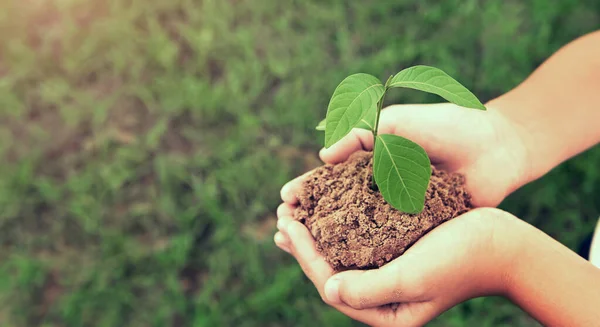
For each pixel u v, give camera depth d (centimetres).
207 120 79
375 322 51
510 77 78
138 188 76
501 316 69
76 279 72
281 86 81
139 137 79
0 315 72
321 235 51
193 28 85
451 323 68
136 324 71
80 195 75
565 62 56
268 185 75
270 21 86
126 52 83
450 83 44
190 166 76
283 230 53
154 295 72
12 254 74
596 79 55
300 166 76
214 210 73
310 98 79
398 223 50
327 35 84
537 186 73
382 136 49
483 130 55
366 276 48
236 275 72
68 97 81
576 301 46
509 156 55
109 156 77
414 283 47
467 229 49
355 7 86
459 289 49
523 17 84
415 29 83
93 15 87
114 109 80
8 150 78
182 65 83
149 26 85
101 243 74
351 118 43
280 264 72
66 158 78
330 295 49
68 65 82
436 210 51
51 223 75
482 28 82
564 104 55
